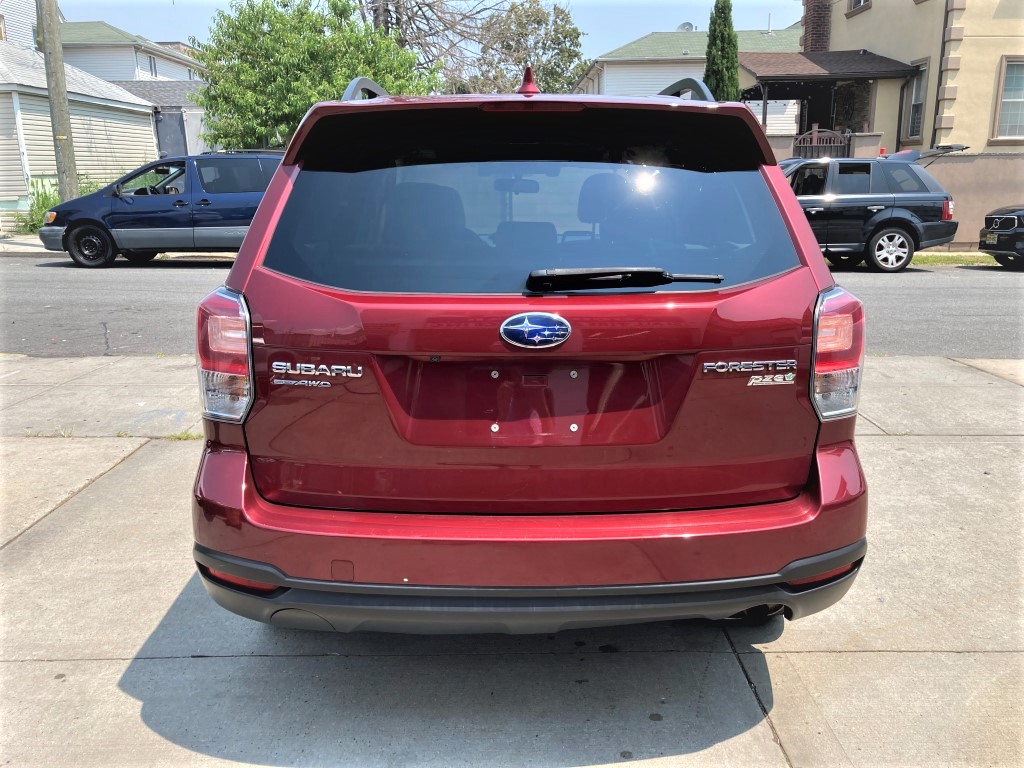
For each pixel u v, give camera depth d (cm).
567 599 227
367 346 225
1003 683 289
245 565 233
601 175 249
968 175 1748
